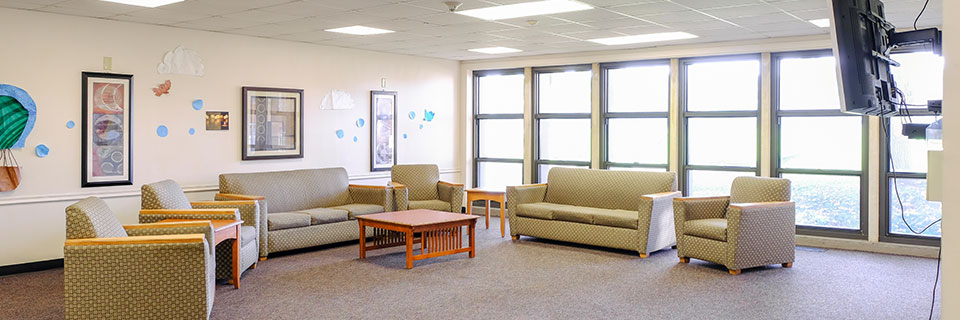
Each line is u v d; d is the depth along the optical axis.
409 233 6.31
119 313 4.14
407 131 9.80
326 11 6.25
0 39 6.05
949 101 1.53
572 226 7.56
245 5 5.97
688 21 6.70
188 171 7.42
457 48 9.02
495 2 5.73
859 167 7.66
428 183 8.91
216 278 5.66
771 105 8.08
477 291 5.48
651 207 6.92
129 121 6.90
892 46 3.09
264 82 8.05
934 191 1.73
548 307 5.01
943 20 1.54
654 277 6.03
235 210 5.64
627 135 9.27
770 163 8.13
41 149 6.35
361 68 9.14
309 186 7.98
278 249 6.90
